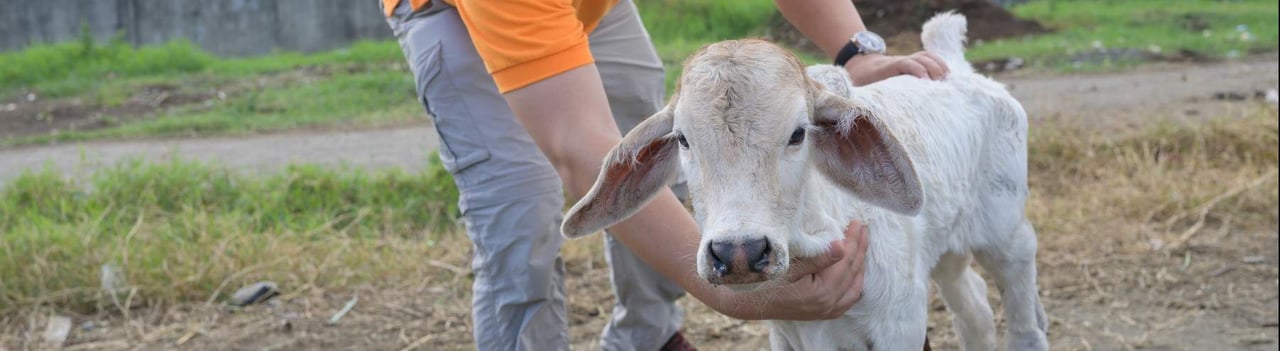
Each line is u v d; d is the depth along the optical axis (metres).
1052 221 5.39
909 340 2.82
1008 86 9.82
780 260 2.11
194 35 14.87
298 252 5.20
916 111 2.99
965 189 3.15
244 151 8.09
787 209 2.24
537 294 3.04
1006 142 3.27
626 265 3.41
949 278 3.38
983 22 14.21
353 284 5.00
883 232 2.71
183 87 11.31
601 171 2.26
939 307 4.47
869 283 2.69
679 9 14.42
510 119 2.92
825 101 2.29
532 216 2.96
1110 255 5.03
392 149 7.93
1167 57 11.41
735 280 2.09
